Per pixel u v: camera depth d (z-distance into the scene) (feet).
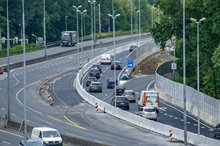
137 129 451.12
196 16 589.73
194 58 604.90
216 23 529.04
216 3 526.98
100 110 532.73
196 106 523.29
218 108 474.08
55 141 359.25
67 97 603.67
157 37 606.96
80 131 437.99
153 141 399.65
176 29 598.75
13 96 596.29
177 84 575.79
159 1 607.78
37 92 622.13
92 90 640.99
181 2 592.19
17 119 483.10
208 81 574.15
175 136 406.41
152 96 533.14
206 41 577.02
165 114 526.57
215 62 479.82
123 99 544.62
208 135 433.48
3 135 418.51
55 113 518.78
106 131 440.45
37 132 366.84
